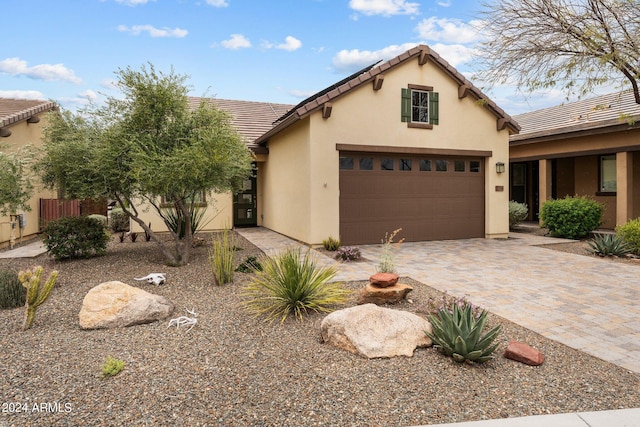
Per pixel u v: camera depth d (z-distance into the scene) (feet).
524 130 52.85
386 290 18.02
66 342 13.83
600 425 9.30
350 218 35.96
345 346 13.34
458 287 21.65
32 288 14.88
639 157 42.75
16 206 27.43
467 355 12.14
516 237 41.98
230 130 25.77
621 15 16.30
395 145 36.42
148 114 23.75
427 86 37.42
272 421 9.38
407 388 10.91
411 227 38.17
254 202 52.19
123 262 27.78
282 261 18.16
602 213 40.83
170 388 10.80
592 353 13.48
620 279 23.58
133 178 23.45
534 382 11.39
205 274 24.13
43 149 25.53
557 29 17.62
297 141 37.06
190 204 32.45
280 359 12.65
